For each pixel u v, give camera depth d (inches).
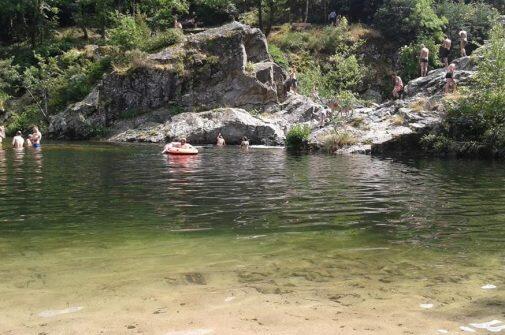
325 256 203.2
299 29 1707.7
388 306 147.5
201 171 528.7
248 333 128.3
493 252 210.7
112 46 1409.9
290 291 160.4
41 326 132.5
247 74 1200.2
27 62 1574.8
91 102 1208.2
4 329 130.6
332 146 809.5
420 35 1499.8
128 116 1204.5
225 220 277.6
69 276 175.5
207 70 1218.0
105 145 956.6
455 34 1556.3
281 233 245.6
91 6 1817.2
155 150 833.5
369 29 1644.9
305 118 1114.7
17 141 868.0
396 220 278.5
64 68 1476.4
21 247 217.5
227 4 1734.7
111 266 187.6
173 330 130.1
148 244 222.4
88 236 238.1
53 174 496.4
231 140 1038.4
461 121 752.3
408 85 976.9
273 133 1017.5
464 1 1732.3
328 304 149.0
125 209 311.3
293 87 1259.8
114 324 133.8
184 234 242.8
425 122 783.7
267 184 428.1
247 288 163.0
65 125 1179.3
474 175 496.4
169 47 1273.4
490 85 756.6
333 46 1590.8
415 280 172.1
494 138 700.7
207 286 165.0
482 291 161.0
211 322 135.3
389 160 664.4
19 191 386.3
